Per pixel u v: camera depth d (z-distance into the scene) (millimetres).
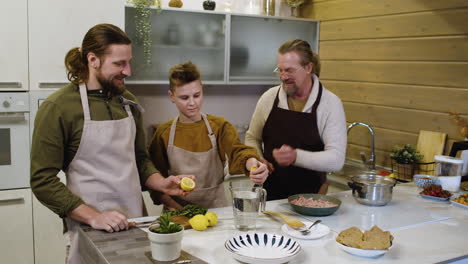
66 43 2789
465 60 2686
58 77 2793
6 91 2693
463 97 2707
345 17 3520
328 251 1441
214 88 3848
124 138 1756
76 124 1661
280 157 2102
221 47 3504
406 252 1453
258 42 3658
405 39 3043
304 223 1666
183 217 1676
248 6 3670
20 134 2734
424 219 1796
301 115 2262
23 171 2768
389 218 1797
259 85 4090
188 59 3385
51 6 2725
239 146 2012
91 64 1652
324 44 3771
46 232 2850
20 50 2674
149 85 3559
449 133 2795
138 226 1630
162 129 2119
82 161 1694
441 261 1391
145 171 1931
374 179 2092
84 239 1535
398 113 3127
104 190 1715
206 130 2080
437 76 2850
